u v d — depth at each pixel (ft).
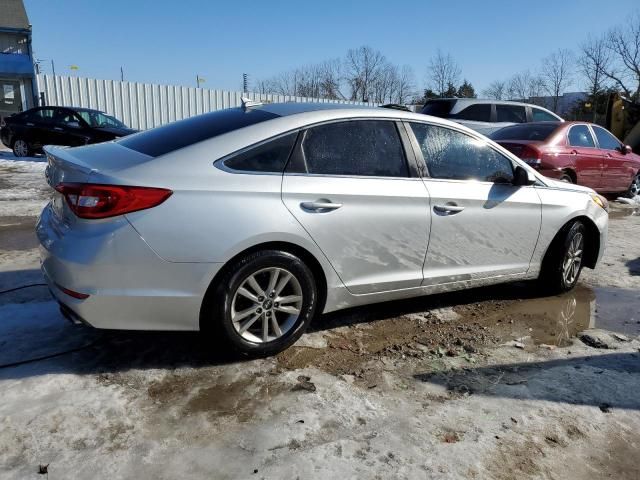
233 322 9.80
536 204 13.71
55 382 9.16
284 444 7.82
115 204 8.70
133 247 8.77
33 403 8.49
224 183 9.46
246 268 9.64
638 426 8.75
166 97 64.23
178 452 7.55
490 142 13.29
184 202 9.09
